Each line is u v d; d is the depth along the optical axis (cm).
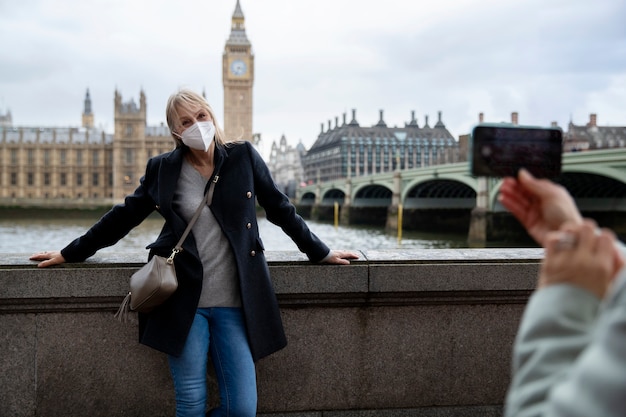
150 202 234
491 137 104
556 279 80
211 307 213
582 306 77
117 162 10650
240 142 233
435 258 280
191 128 210
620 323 63
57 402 269
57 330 268
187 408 208
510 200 93
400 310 281
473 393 286
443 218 5503
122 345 271
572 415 63
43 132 11362
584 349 74
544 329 78
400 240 4344
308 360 279
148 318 216
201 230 217
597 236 80
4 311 263
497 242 3806
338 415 280
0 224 7119
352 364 281
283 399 279
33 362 268
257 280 219
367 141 13138
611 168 2572
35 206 8456
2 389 267
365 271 273
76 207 8588
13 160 10888
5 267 262
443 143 13538
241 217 219
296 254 289
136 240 4453
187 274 210
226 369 211
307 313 278
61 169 10975
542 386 74
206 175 224
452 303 282
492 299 282
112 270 264
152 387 272
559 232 83
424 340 283
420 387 284
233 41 12550
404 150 13350
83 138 11481
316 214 8444
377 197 7106
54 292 261
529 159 104
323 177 14288
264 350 217
